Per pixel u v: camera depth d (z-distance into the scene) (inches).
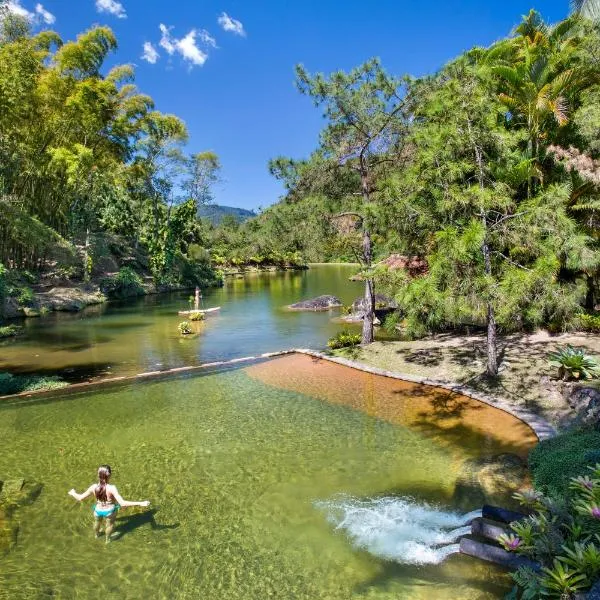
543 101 573.9
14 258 1341.0
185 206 1891.0
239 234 3169.3
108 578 232.1
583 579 175.3
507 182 489.7
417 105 590.2
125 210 2266.2
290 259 3408.0
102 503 264.7
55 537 265.4
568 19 688.4
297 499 302.8
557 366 466.0
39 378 564.1
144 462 358.9
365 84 594.9
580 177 597.0
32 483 326.3
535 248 436.1
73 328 945.5
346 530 268.1
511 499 291.6
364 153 628.4
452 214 449.7
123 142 1631.4
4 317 1038.4
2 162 1141.7
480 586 218.4
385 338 763.4
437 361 586.2
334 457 363.3
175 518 283.3
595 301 690.2
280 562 242.2
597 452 291.0
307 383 557.0
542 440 359.9
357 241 660.7
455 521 273.1
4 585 226.7
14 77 1031.6
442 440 388.2
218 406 484.4
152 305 1320.1
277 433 412.2
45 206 1499.8
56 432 418.3
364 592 219.1
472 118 459.2
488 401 462.6
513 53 698.8
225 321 1021.2
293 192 657.6
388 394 508.4
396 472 336.8
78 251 1494.8
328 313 1117.7
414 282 432.8
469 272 433.4
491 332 505.0
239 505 297.0
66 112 1298.0
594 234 606.5
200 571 236.5
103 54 1352.1
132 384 560.4
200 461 359.3
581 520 209.0
